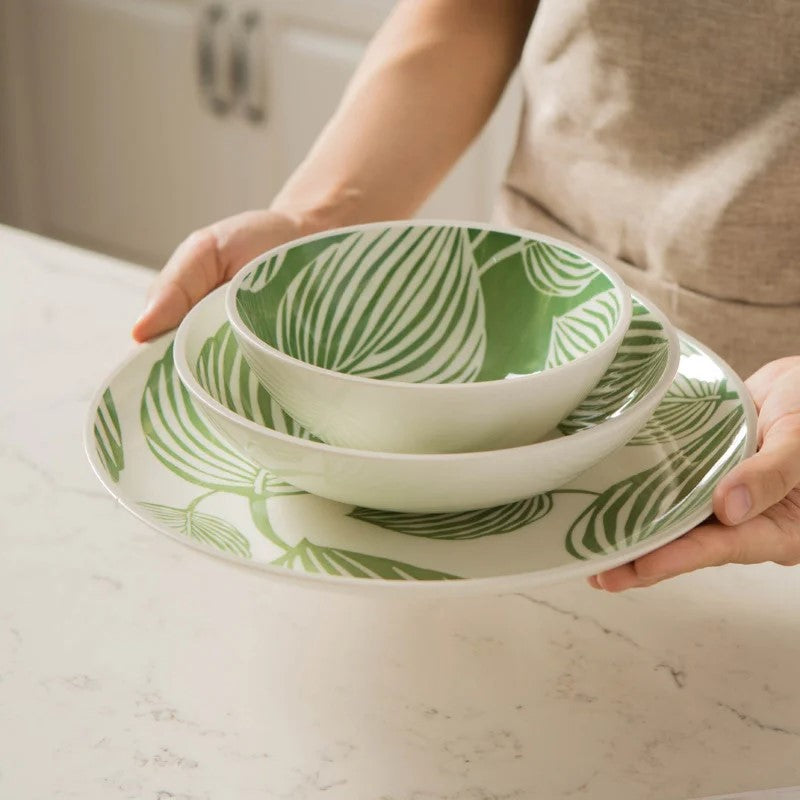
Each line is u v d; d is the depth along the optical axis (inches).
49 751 19.3
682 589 23.3
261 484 22.0
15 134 103.1
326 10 81.3
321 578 18.2
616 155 34.5
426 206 84.5
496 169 80.0
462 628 22.2
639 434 23.4
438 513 21.0
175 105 92.2
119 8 91.5
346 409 19.6
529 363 24.8
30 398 29.2
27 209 106.2
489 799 18.7
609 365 23.4
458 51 36.4
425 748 19.6
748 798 18.2
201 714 20.1
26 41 98.5
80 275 35.9
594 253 36.5
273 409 23.3
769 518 21.2
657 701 20.6
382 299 25.0
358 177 34.2
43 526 24.6
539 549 20.1
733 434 22.4
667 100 32.9
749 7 31.1
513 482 19.3
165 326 26.4
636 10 32.4
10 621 22.0
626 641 21.9
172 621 22.2
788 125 31.3
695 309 34.3
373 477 19.0
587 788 18.9
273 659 21.3
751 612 22.6
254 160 90.3
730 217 32.5
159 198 97.4
